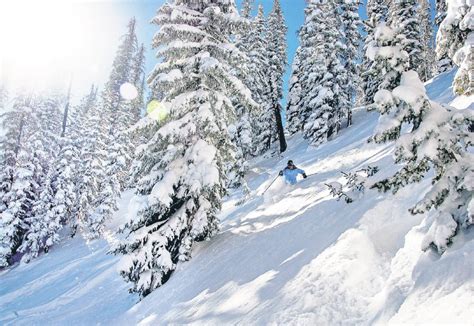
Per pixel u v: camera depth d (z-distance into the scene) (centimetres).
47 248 2848
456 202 430
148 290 1066
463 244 398
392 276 463
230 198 2047
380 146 1454
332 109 2697
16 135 3111
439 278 377
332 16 2934
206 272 924
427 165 463
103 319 1152
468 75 632
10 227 2811
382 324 394
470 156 439
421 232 504
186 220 1077
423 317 344
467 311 311
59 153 3272
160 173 1113
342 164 1517
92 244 2705
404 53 454
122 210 3297
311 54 2959
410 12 2961
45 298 1839
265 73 3272
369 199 732
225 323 581
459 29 664
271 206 1299
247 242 978
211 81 1187
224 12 1273
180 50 1159
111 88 4206
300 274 594
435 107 445
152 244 1045
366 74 486
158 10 1231
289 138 3631
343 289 501
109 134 3472
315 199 1036
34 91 3272
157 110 1137
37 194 3111
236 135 2723
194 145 1105
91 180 3098
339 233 654
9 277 2559
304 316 478
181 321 712
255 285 666
